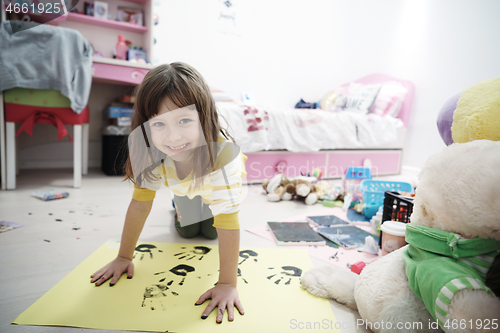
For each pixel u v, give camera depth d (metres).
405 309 0.55
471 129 0.68
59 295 0.73
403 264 0.62
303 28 3.34
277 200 1.79
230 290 0.73
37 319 0.65
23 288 0.77
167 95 0.65
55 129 2.56
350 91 3.33
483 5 2.26
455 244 0.53
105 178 2.25
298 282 0.83
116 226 1.25
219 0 2.94
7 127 1.75
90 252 0.99
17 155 2.27
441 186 0.54
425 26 2.83
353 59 3.55
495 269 0.48
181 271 0.87
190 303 0.72
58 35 1.70
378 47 3.37
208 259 0.96
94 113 2.70
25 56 1.66
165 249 1.03
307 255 1.01
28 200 1.59
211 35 2.95
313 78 3.46
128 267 0.85
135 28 2.55
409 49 3.01
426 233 0.57
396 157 2.94
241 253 1.01
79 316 0.66
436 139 2.73
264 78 3.24
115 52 2.50
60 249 1.01
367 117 2.71
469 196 0.49
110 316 0.66
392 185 1.59
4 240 1.07
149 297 0.74
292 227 1.25
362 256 1.02
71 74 1.78
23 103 1.75
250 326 0.64
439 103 2.68
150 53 2.55
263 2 3.13
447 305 0.46
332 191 1.81
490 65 2.21
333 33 3.46
